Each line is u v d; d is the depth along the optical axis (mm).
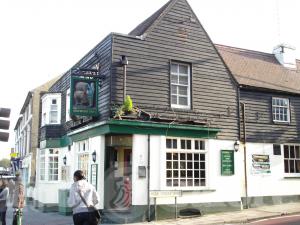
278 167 18328
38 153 23734
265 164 17938
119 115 14273
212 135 16266
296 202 18516
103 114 15023
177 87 16219
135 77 15188
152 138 14922
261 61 21594
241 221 14008
